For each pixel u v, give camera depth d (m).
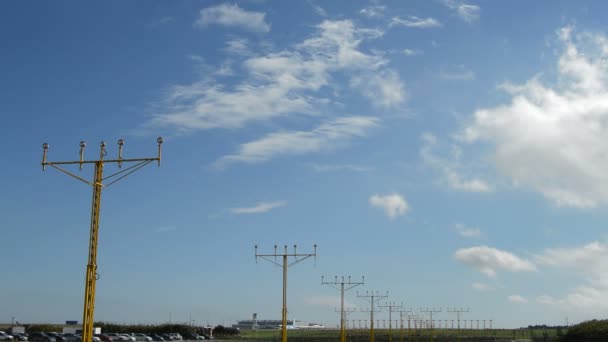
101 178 49.41
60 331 199.50
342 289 143.25
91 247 47.81
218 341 195.75
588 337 159.88
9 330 178.62
